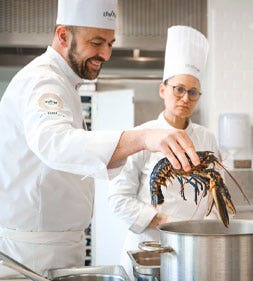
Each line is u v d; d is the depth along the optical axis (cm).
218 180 111
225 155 342
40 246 144
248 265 98
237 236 97
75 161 105
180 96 206
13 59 385
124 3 374
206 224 124
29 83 124
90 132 108
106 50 140
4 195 144
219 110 364
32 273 105
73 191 147
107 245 359
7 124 140
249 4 362
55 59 142
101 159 104
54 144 106
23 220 144
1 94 389
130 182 204
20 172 142
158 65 395
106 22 137
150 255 134
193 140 215
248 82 364
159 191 120
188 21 377
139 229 196
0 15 363
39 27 366
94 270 133
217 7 364
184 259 99
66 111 114
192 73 205
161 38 377
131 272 154
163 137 100
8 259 104
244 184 335
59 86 121
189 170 100
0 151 144
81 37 136
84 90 372
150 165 202
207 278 97
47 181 142
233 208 110
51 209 144
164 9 376
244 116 345
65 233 148
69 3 136
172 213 194
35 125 110
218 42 364
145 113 389
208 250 97
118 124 366
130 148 103
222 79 364
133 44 376
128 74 395
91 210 158
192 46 206
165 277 105
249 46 363
